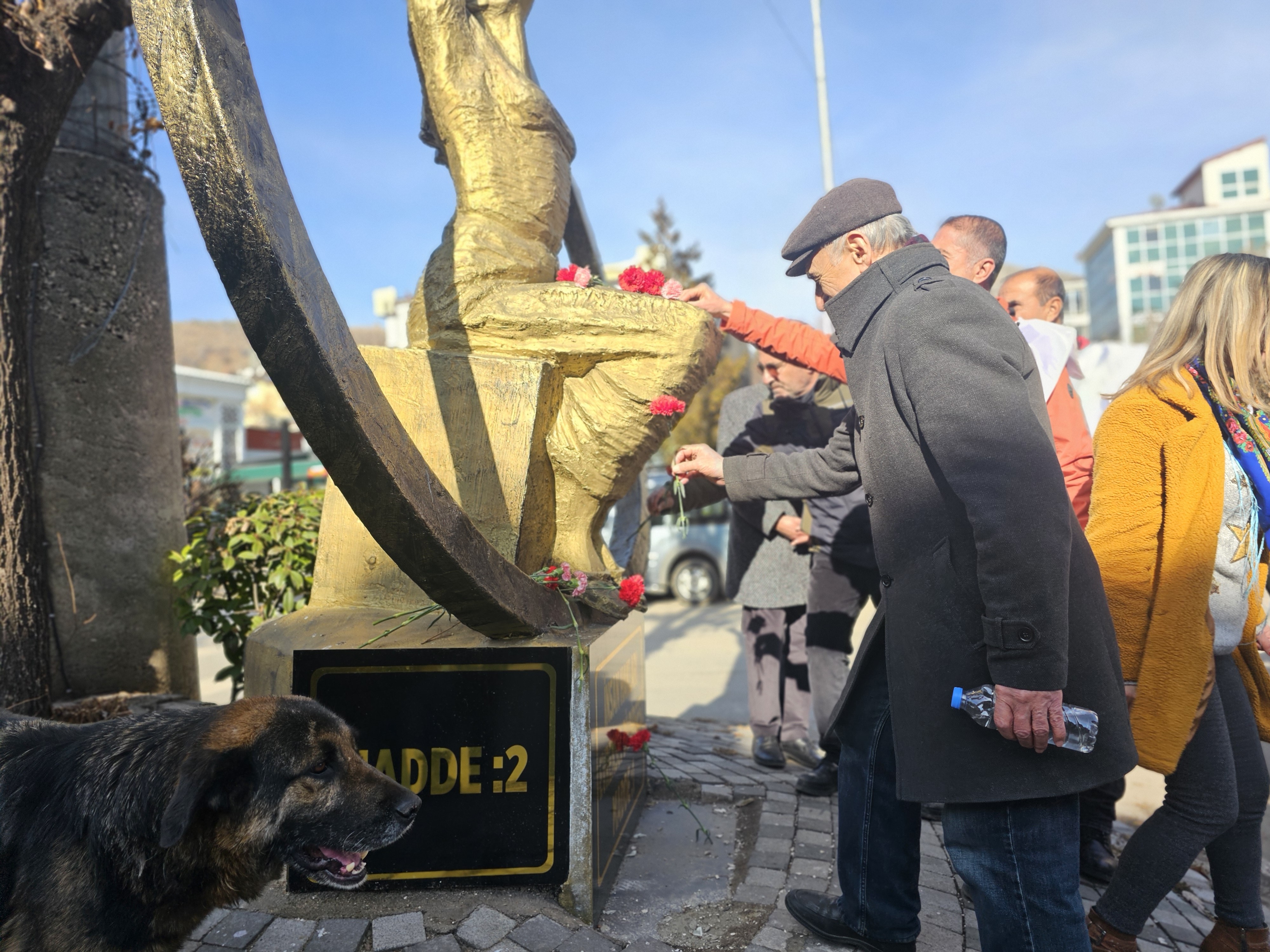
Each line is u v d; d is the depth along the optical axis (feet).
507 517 9.00
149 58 5.00
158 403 15.98
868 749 7.63
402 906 7.77
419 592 8.98
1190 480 7.29
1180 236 228.02
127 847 5.90
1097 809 9.98
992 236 10.89
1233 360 7.42
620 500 11.03
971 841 6.18
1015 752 5.91
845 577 11.93
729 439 14.25
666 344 9.20
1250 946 7.73
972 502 5.68
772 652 13.26
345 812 6.26
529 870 7.98
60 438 14.62
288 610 13.44
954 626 6.14
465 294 9.50
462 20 9.73
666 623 34.50
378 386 6.19
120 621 15.19
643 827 10.68
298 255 5.46
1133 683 7.36
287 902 7.88
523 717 8.00
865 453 6.90
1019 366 6.08
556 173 10.13
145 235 15.87
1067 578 5.61
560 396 9.61
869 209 7.34
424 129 10.62
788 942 7.80
